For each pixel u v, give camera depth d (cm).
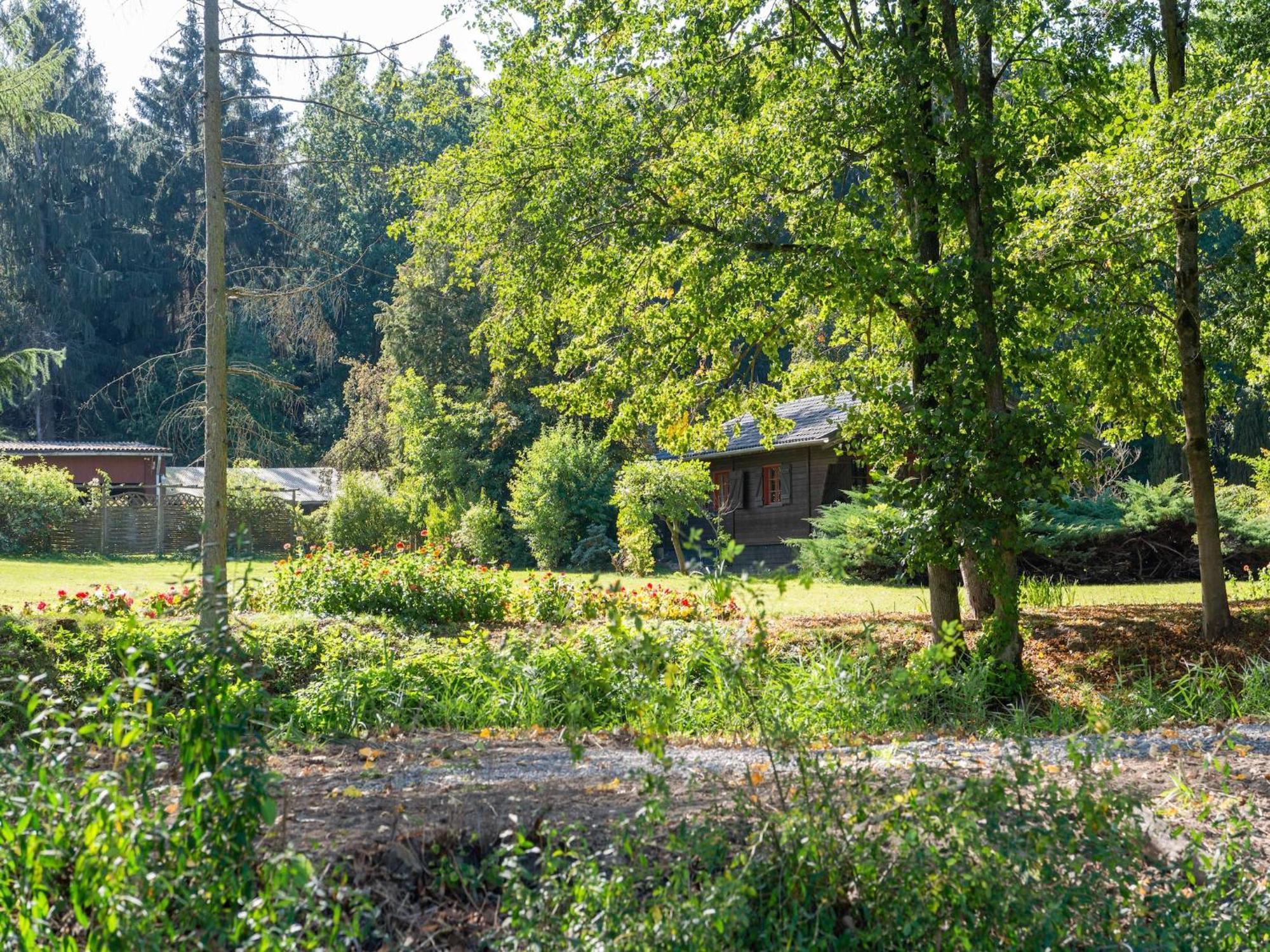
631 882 389
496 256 1402
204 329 1698
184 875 351
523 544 3559
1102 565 2438
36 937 354
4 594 1808
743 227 1192
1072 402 1378
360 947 381
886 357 1421
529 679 1031
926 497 1141
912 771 453
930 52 1178
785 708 859
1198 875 462
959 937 381
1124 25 1264
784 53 1343
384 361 4534
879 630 1372
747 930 386
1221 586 1374
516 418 3900
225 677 427
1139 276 1376
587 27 1322
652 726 441
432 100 1448
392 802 518
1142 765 712
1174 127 1155
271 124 4112
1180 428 1478
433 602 1521
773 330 1340
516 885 381
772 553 3083
